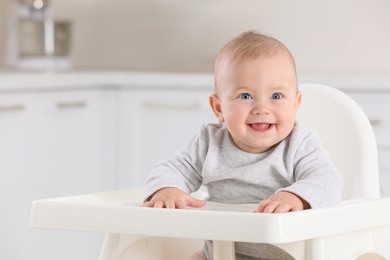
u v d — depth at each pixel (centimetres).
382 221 149
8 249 299
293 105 158
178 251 172
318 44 358
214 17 378
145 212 134
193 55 383
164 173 162
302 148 159
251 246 162
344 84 299
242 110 155
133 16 393
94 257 328
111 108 334
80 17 397
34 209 144
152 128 328
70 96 321
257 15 368
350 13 354
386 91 295
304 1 360
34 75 303
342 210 140
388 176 293
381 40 351
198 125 321
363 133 180
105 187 335
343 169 180
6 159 295
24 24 385
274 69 154
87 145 329
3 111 292
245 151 162
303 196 142
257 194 161
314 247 138
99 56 398
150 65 391
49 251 316
